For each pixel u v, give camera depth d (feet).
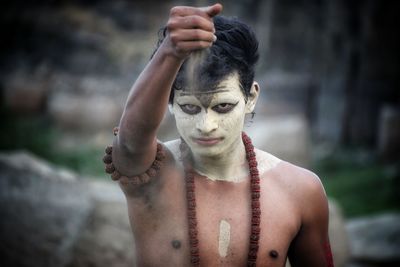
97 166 38.75
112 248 19.27
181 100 8.42
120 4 69.36
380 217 28.07
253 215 9.04
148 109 7.72
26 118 48.70
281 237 9.11
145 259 9.10
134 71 62.90
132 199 9.02
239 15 58.70
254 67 8.92
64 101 48.75
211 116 8.39
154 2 70.33
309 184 9.53
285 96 50.70
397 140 40.50
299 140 33.58
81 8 68.28
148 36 67.87
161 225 9.08
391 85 44.45
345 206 32.42
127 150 8.20
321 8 50.42
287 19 54.13
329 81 47.55
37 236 18.56
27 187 19.58
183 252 8.93
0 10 64.23
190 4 67.67
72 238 18.84
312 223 9.56
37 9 65.87
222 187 9.25
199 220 9.01
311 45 51.96
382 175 36.78
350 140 45.50
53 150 41.83
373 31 44.09
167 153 9.37
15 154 21.54
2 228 18.39
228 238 8.98
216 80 8.25
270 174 9.50
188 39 7.19
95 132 47.75
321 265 9.79
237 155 9.46
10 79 57.06
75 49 64.18
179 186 9.18
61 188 20.08
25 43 63.93
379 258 24.66
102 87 56.65
